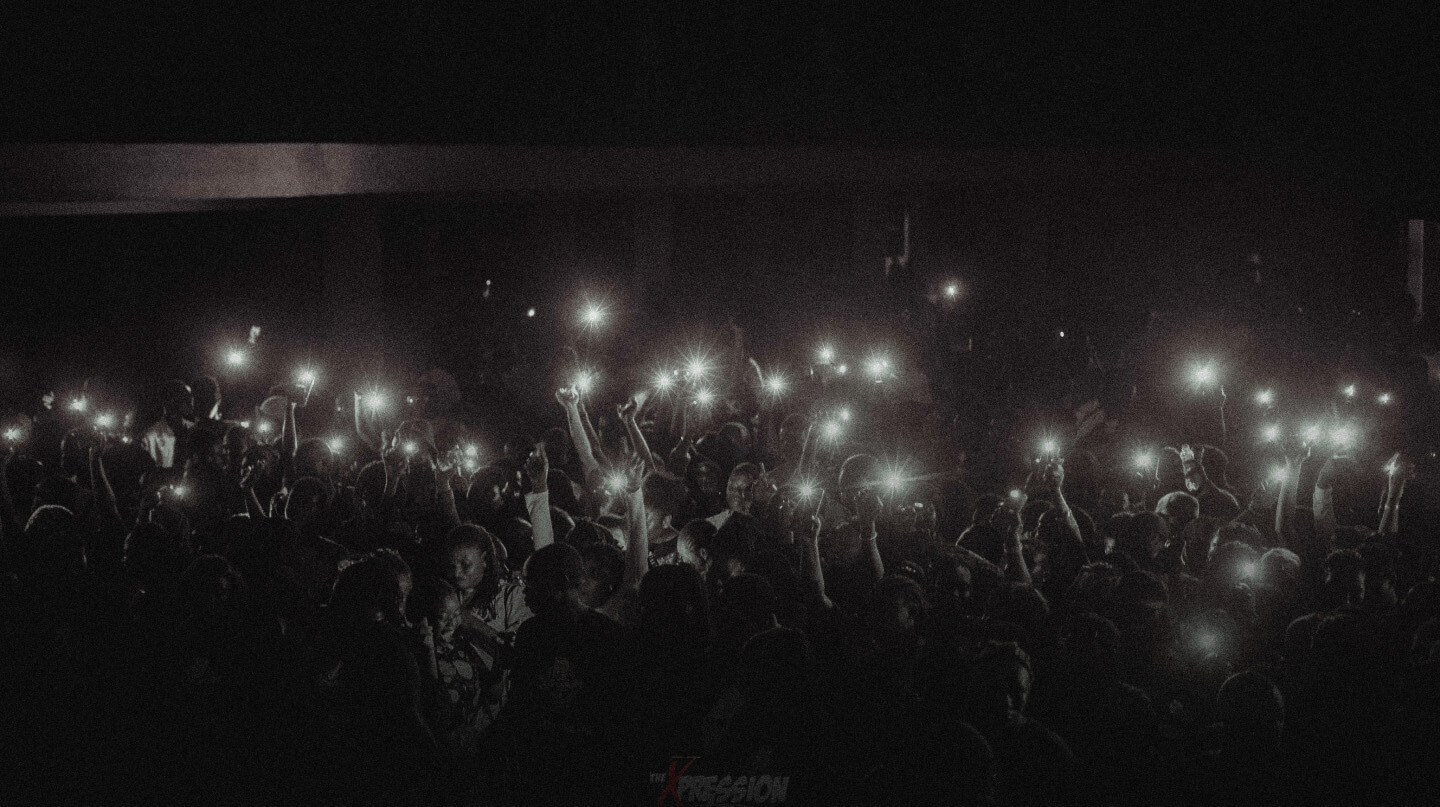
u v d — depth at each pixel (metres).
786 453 9.24
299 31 12.48
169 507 7.15
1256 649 5.86
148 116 11.21
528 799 5.37
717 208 21.77
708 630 5.63
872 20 16.73
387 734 5.31
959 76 17.17
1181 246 20.20
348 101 12.80
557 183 14.66
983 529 6.96
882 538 7.37
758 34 16.12
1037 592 5.89
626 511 7.21
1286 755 5.39
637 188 15.32
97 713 5.88
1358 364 13.52
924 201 22.73
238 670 5.66
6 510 7.42
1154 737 5.29
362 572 5.52
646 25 15.34
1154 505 8.88
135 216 16.78
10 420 9.65
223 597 5.75
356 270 14.73
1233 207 19.56
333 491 7.73
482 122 14.03
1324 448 8.55
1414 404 12.91
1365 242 19.03
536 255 19.83
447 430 7.67
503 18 14.25
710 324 18.17
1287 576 6.24
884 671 5.48
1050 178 17.53
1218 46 16.72
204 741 5.66
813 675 5.14
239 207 12.75
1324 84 15.89
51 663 6.03
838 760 5.23
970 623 5.78
